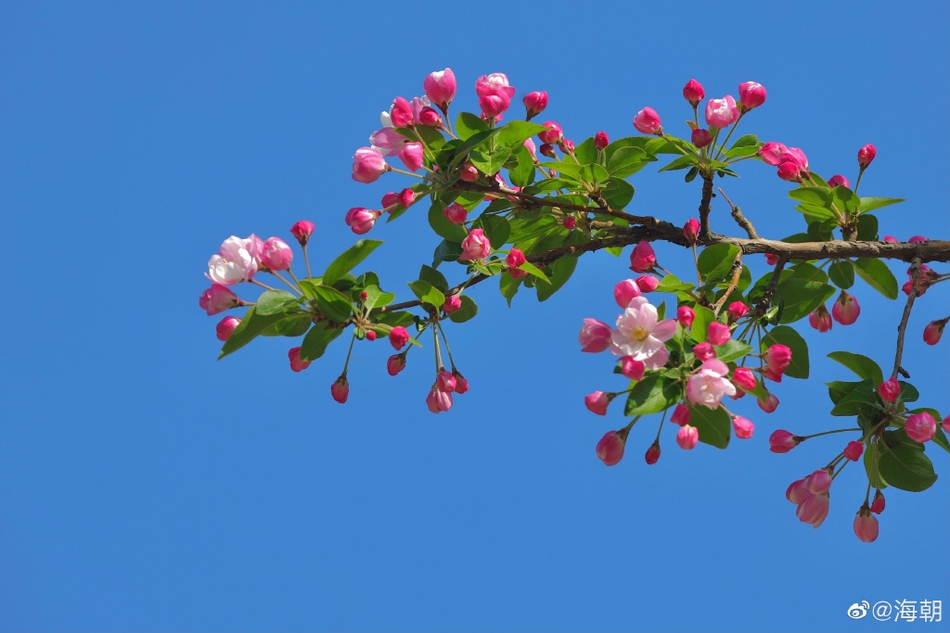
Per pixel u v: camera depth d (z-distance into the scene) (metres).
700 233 4.34
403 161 3.85
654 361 3.30
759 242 4.32
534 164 4.32
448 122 4.14
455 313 4.12
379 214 4.01
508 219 4.47
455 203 4.23
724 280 4.22
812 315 4.86
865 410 3.90
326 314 3.62
